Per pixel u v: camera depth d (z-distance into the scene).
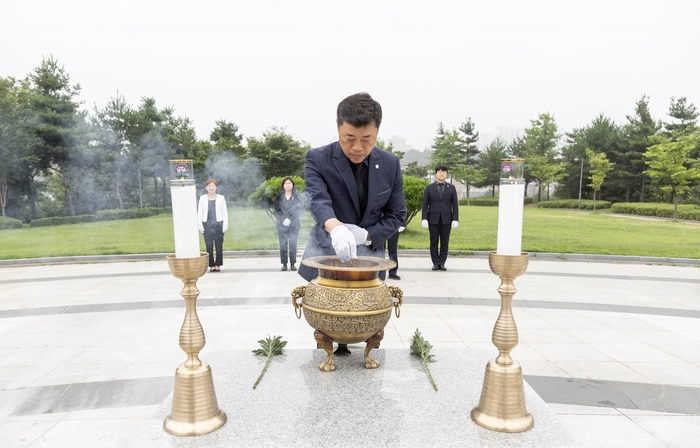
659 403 2.83
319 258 2.02
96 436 2.44
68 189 23.91
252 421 1.50
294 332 4.19
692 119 29.45
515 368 1.48
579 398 2.89
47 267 8.38
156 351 3.75
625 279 7.23
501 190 1.48
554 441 1.39
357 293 1.71
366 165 2.16
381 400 1.66
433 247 7.82
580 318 4.81
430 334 4.14
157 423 1.51
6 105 21.17
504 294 1.49
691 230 16.20
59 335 4.20
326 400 1.66
